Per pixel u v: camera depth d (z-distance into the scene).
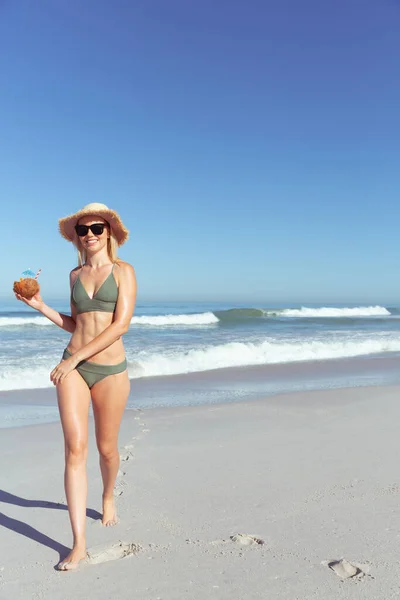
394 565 2.83
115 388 3.23
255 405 7.84
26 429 6.43
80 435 3.05
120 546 3.14
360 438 5.83
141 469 4.73
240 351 13.58
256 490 4.14
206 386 9.80
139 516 3.63
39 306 3.46
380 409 7.52
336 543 3.12
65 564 2.88
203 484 4.30
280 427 6.43
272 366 12.41
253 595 2.55
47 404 8.17
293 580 2.69
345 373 11.58
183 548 3.11
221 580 2.71
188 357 12.72
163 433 6.15
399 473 4.54
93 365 3.18
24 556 3.08
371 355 14.82
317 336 19.17
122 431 6.26
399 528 3.33
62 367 3.06
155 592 2.61
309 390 9.43
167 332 20.11
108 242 3.40
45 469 4.84
